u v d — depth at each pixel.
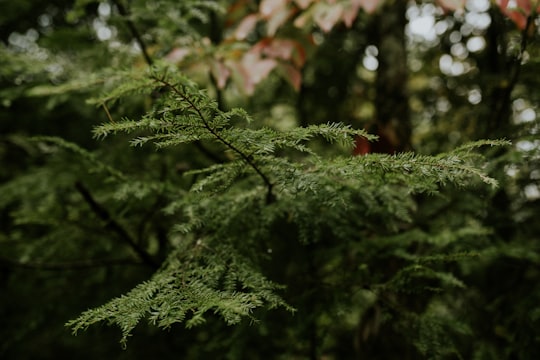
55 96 2.09
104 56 2.08
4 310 2.77
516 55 1.73
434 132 2.60
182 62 1.88
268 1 1.78
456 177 0.89
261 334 1.64
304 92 3.02
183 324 2.27
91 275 2.42
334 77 3.22
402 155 0.94
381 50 2.42
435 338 1.40
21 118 3.18
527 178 2.00
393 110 2.27
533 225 2.12
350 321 2.39
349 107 3.26
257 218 1.45
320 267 1.97
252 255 1.38
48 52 2.29
